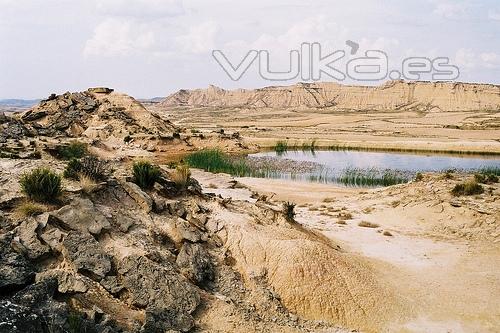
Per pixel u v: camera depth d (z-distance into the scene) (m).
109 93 78.12
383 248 22.33
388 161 59.94
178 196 20.89
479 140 79.94
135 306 13.63
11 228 14.29
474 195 30.02
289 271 16.59
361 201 32.88
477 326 15.39
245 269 16.92
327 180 45.12
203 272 15.99
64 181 17.70
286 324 14.84
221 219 19.31
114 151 54.72
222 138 70.94
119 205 17.73
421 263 20.41
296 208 30.97
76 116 69.06
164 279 14.41
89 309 12.49
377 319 15.55
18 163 19.62
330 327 15.13
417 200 30.00
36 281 12.57
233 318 14.21
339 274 16.95
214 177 36.69
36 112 68.00
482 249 22.41
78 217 15.46
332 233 24.45
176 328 13.05
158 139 63.91
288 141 77.31
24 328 9.95
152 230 16.89
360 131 104.50
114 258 14.70
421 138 84.94
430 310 16.30
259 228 19.36
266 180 43.44
